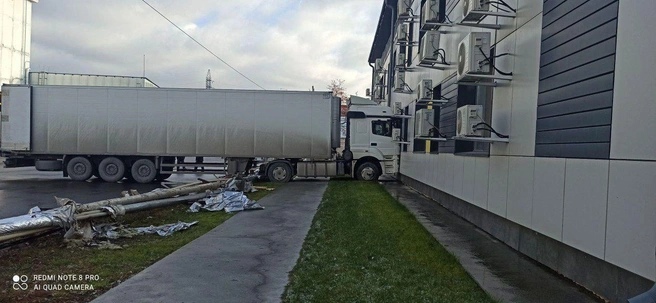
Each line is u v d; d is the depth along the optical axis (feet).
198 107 66.33
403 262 22.41
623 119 15.99
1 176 76.69
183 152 66.33
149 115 66.08
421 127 42.04
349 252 24.18
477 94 34.78
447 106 41.98
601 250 17.21
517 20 25.86
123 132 66.03
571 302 17.11
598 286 17.57
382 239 27.48
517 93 25.57
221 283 18.80
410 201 47.37
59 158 68.03
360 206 41.47
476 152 34.04
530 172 23.59
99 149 66.13
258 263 21.94
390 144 70.28
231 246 25.57
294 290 17.90
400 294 17.56
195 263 21.84
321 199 47.11
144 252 23.95
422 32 54.90
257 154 66.90
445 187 41.86
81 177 67.21
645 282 14.78
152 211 37.55
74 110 65.98
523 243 24.57
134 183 66.69
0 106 67.67
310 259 22.66
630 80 15.69
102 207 28.48
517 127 25.45
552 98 21.34
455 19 39.63
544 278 20.18
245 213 37.65
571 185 19.45
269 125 66.85
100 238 26.76
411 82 64.03
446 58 42.60
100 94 65.87
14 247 24.06
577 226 18.93
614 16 16.67
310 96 67.15
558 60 20.84
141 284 18.52
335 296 17.24
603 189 17.12
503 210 27.22
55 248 24.27
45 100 65.72
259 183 65.87
